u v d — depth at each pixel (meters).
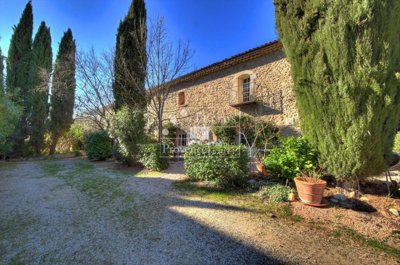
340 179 3.85
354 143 3.50
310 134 4.14
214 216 3.09
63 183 5.08
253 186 4.29
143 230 2.71
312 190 3.39
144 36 8.62
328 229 2.69
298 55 4.12
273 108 8.50
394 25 3.46
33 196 4.09
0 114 6.57
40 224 2.89
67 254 2.20
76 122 13.99
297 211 3.23
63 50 12.32
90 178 5.54
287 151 4.38
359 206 3.36
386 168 3.72
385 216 3.11
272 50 8.54
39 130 11.06
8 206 3.55
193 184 4.74
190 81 12.25
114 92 9.59
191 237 2.53
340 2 3.55
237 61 9.72
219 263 2.05
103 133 9.26
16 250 2.27
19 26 11.04
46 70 11.26
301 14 4.09
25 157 10.54
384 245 2.36
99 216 3.15
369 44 3.35
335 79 3.63
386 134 3.58
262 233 2.60
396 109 3.57
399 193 3.82
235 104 9.58
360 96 3.43
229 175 4.37
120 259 2.12
